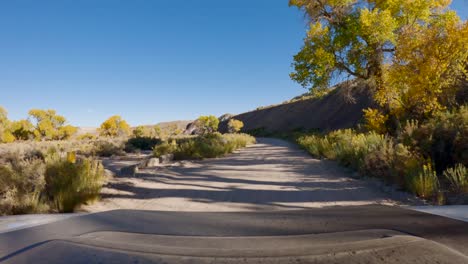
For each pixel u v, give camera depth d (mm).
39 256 1713
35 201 4836
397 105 14398
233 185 7395
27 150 15430
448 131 7621
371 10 17250
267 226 2590
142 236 2240
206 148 16250
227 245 1940
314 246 1860
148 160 11727
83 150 18844
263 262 1565
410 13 16141
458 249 1769
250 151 21172
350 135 15336
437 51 11469
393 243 1856
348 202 5391
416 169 6340
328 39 17656
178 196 6176
